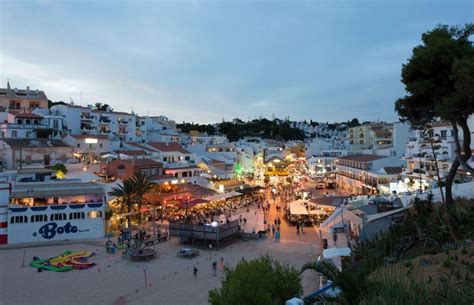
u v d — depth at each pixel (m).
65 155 77.62
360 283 13.01
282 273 18.25
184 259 42.06
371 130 124.19
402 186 61.47
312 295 14.88
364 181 81.88
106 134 101.62
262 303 15.99
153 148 93.69
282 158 136.50
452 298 11.01
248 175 122.75
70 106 99.81
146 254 41.97
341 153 120.00
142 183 56.50
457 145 24.47
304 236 51.56
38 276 36.06
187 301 29.98
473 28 24.59
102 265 39.78
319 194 88.69
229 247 47.12
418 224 23.25
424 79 25.50
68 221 50.56
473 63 19.47
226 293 17.00
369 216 34.19
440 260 16.28
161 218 60.38
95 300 30.30
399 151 94.75
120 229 54.44
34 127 84.81
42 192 50.72
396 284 11.93
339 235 42.66
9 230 48.31
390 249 21.67
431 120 27.62
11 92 105.56
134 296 31.16
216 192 68.75
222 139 146.62
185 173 81.88
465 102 22.00
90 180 64.19
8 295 31.22
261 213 68.50
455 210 22.83
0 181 51.25
